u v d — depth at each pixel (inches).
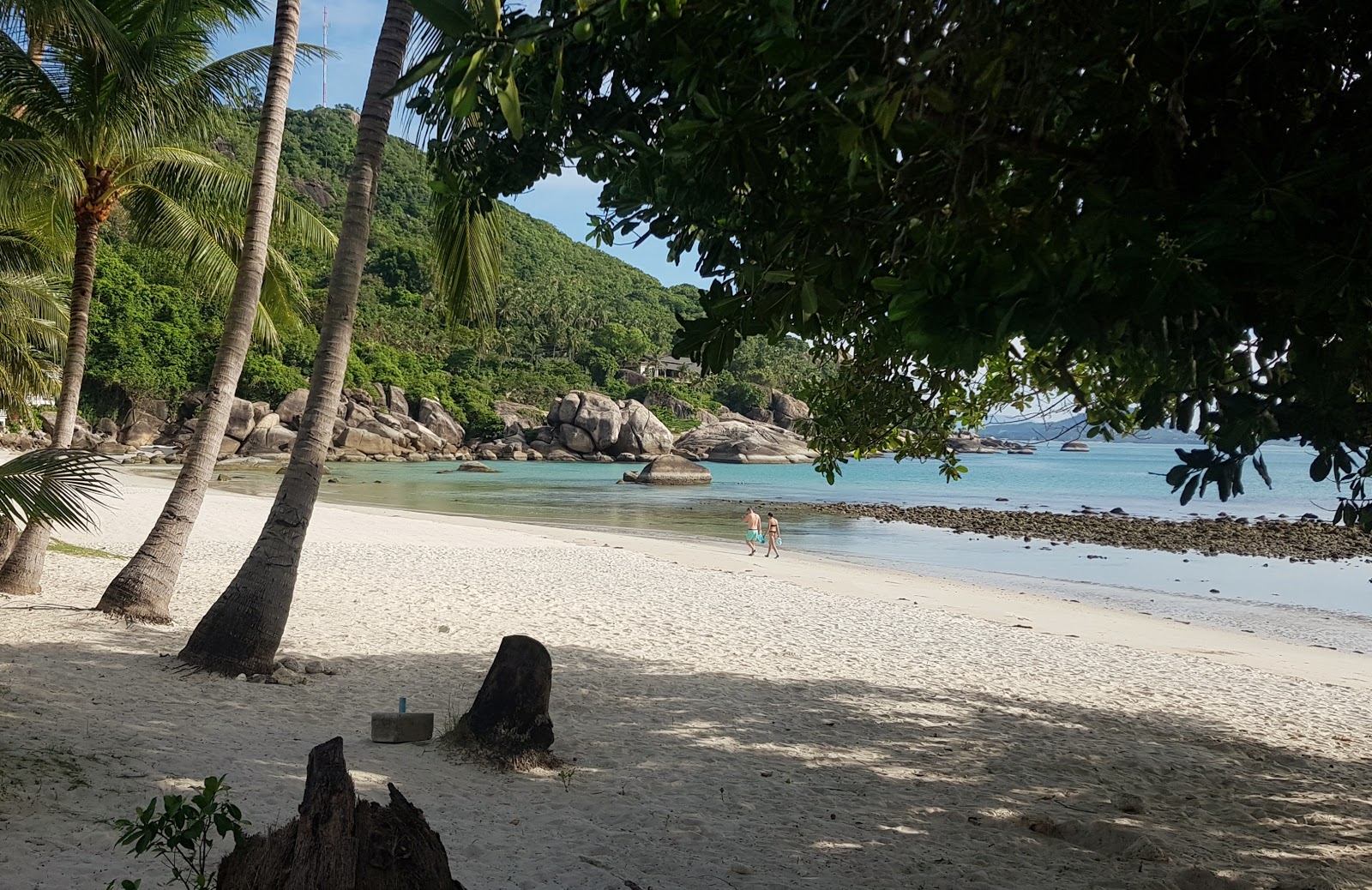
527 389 4667.8
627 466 3676.2
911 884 210.8
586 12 86.7
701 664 463.2
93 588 523.8
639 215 121.8
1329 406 80.8
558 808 247.3
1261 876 225.8
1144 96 81.1
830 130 81.7
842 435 247.8
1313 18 78.1
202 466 459.5
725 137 88.3
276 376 3363.7
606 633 530.3
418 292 5083.7
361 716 325.1
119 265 3122.5
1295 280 72.5
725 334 99.2
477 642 477.4
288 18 435.2
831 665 478.9
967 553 1202.0
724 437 4141.2
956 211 83.0
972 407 246.2
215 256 557.0
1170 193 77.0
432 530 1125.7
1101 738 369.4
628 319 6510.8
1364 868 239.8
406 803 135.9
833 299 95.2
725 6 89.4
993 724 382.0
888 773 305.7
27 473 261.3
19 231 608.4
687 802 262.1
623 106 117.1
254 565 366.0
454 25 85.4
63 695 295.6
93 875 171.8
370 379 3823.8
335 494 1918.1
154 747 255.8
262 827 204.7
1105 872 224.1
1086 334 77.7
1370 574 1032.8
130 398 3127.5
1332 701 471.2
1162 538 1380.4
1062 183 85.4
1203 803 293.3
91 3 401.1
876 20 78.7
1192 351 85.6
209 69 479.2
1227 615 775.7
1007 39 80.0
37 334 740.0
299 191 5359.3
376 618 526.9
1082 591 893.2
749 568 922.7
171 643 394.0
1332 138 80.6
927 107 86.9
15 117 480.7
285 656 401.4
